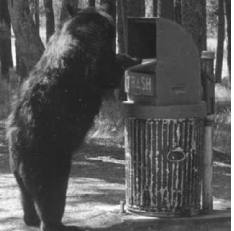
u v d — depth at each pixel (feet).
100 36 26.02
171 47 25.88
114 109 54.49
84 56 25.50
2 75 95.55
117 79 26.63
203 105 26.73
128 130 27.25
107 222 27.50
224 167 42.37
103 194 33.12
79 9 27.58
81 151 45.34
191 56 26.25
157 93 26.02
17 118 26.18
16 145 25.88
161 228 26.66
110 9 27.99
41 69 26.35
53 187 25.40
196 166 26.96
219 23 105.09
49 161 25.30
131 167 27.30
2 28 72.18
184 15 44.09
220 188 35.42
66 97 25.48
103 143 48.98
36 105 25.54
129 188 27.63
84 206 30.42
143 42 27.55
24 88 26.63
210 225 26.91
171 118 26.12
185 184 26.76
